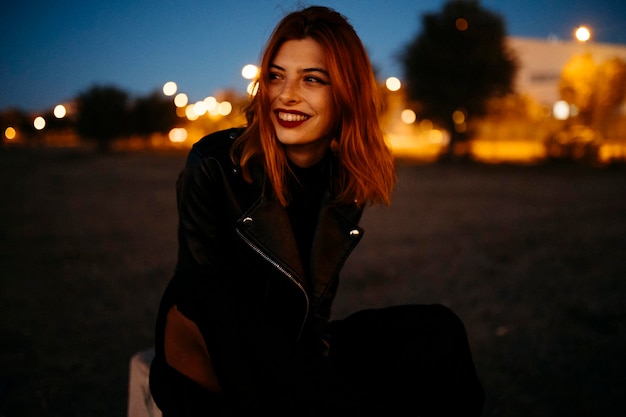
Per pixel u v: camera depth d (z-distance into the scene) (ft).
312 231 4.61
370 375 4.33
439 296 13.28
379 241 20.61
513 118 115.96
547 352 9.66
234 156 4.21
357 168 4.43
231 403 3.74
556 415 7.47
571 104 69.97
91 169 52.80
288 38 4.14
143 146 102.37
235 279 4.25
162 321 4.03
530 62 118.83
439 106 75.31
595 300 12.70
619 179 49.26
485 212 28.68
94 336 10.47
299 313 4.42
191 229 4.21
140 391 5.46
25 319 11.23
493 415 7.47
